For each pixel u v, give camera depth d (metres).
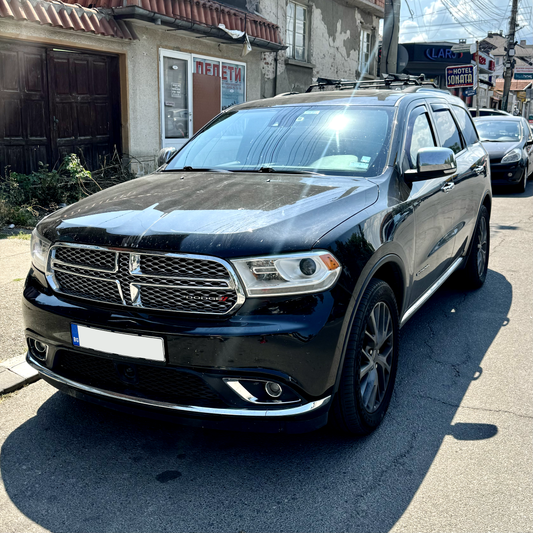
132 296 2.47
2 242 6.40
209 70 12.09
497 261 6.57
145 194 3.03
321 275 2.39
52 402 3.26
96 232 2.59
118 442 2.87
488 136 12.72
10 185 7.96
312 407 2.41
